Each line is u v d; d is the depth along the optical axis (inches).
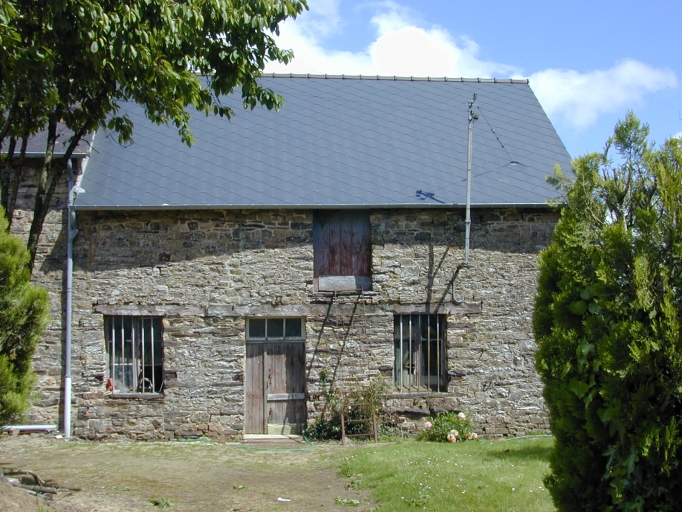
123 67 338.0
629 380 207.5
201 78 640.4
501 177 559.5
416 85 683.4
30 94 322.0
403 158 576.4
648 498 205.2
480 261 535.2
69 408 503.2
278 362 528.4
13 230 504.4
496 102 665.0
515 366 533.3
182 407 512.1
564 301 228.7
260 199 517.7
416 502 310.0
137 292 513.7
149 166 547.5
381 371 525.0
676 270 208.5
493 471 364.5
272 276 522.0
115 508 315.9
